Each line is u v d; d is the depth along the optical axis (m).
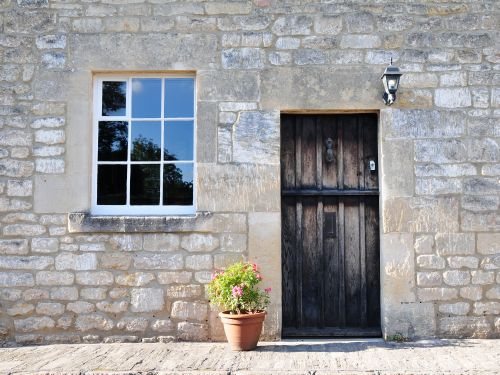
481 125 5.09
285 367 4.17
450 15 5.18
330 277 5.23
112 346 4.87
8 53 5.19
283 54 5.17
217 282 4.69
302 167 5.29
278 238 5.06
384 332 5.03
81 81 5.18
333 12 5.19
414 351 4.59
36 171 5.12
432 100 5.13
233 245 5.05
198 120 5.16
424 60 5.15
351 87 5.14
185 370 4.11
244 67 5.17
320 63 5.16
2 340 5.00
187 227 5.04
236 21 5.20
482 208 5.04
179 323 5.02
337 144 5.31
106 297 5.03
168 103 5.34
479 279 4.98
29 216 5.08
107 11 5.21
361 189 5.27
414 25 5.18
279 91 5.16
